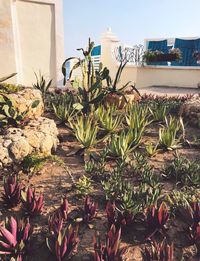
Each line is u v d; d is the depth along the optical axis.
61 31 9.95
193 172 3.66
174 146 4.80
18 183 3.23
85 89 6.18
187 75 13.85
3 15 8.80
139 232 2.71
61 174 3.84
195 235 2.52
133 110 6.18
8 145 3.70
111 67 14.59
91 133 4.62
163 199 3.22
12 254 2.28
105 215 2.96
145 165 3.85
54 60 10.05
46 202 3.18
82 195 3.28
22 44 9.50
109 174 3.70
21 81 9.62
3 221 2.79
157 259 2.18
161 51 14.66
